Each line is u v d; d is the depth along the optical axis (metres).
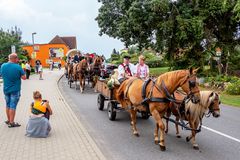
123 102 11.12
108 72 22.66
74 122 11.66
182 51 35.72
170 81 8.52
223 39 35.56
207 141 9.90
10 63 10.48
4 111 13.65
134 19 33.00
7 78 10.48
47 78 36.31
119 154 8.54
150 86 9.06
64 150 8.25
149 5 32.44
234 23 34.22
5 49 54.31
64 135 9.77
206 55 34.12
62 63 80.94
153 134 10.63
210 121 12.98
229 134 10.82
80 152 8.09
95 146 8.62
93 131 11.04
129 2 35.47
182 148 9.11
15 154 7.90
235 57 36.75
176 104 9.20
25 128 10.52
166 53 36.66
